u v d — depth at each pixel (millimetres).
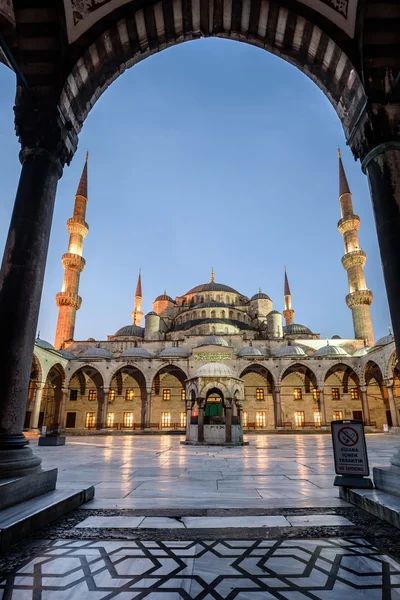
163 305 70750
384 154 6938
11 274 6227
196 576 3424
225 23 9008
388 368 41312
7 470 5379
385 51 7496
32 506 5094
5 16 7172
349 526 4922
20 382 5934
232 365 47906
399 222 6367
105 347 55750
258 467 11289
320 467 11305
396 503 5242
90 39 7801
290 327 64812
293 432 45594
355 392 52062
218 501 6438
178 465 11797
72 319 57719
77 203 61188
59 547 4156
